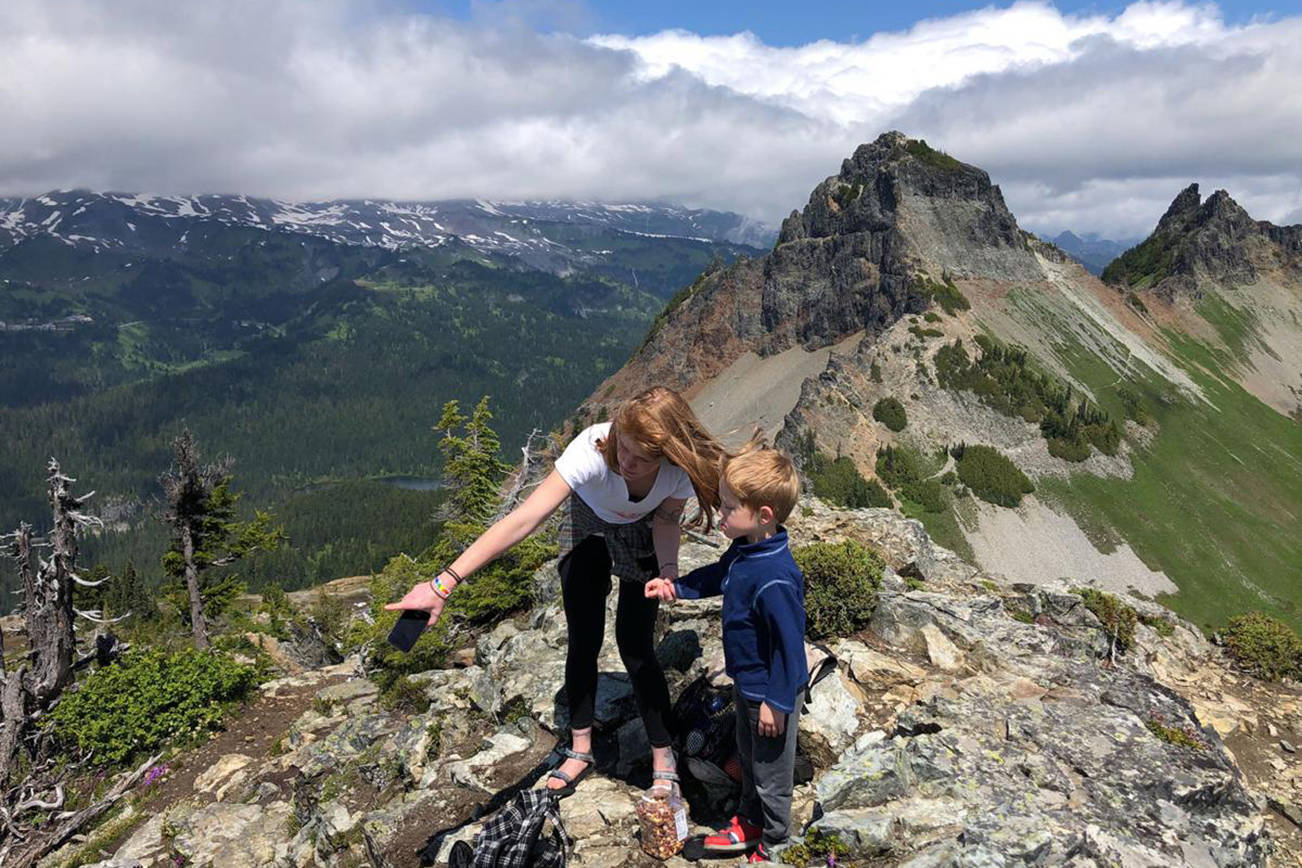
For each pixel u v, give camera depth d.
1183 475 174.62
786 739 4.83
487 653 12.58
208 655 18.70
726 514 4.52
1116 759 5.89
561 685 8.19
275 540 41.81
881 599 8.76
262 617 46.41
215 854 10.18
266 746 15.59
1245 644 12.10
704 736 5.85
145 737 16.53
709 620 8.32
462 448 30.98
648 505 4.73
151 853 10.88
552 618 11.35
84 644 29.50
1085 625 11.66
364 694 15.90
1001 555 144.38
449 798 6.93
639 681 5.25
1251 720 10.46
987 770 5.66
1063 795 5.46
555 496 4.39
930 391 175.75
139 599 72.56
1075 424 173.12
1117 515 157.38
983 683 7.17
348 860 7.79
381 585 19.78
